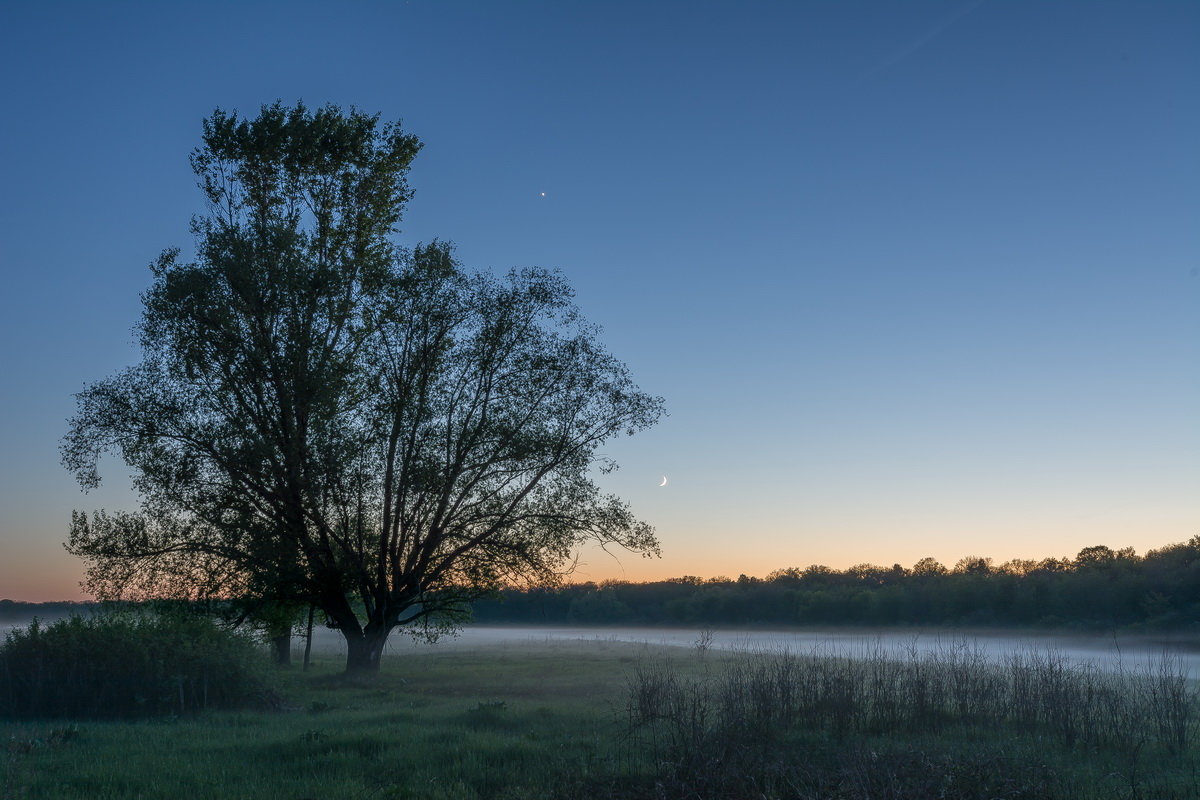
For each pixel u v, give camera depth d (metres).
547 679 26.28
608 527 29.44
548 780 11.39
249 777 11.38
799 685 16.44
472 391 29.36
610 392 29.47
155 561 27.16
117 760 12.70
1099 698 14.89
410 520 29.47
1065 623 74.19
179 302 26.47
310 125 28.94
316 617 34.84
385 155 30.08
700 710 14.00
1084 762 12.41
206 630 21.92
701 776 11.07
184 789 10.66
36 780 11.26
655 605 121.88
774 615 107.00
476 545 29.48
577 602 123.06
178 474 26.48
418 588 29.47
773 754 12.51
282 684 23.14
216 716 18.44
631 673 27.06
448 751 12.77
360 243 30.08
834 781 11.03
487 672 29.47
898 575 119.56
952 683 16.67
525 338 29.58
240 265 26.88
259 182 29.34
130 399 27.05
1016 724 15.25
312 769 11.84
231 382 27.33
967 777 10.91
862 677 16.73
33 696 19.55
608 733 14.62
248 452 26.34
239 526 26.91
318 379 26.73
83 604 24.98
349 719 17.08
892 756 11.96
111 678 19.80
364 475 28.11
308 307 27.41
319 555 28.39
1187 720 14.48
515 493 29.59
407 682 26.27
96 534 27.05
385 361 28.98
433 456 28.53
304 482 26.61
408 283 28.67
